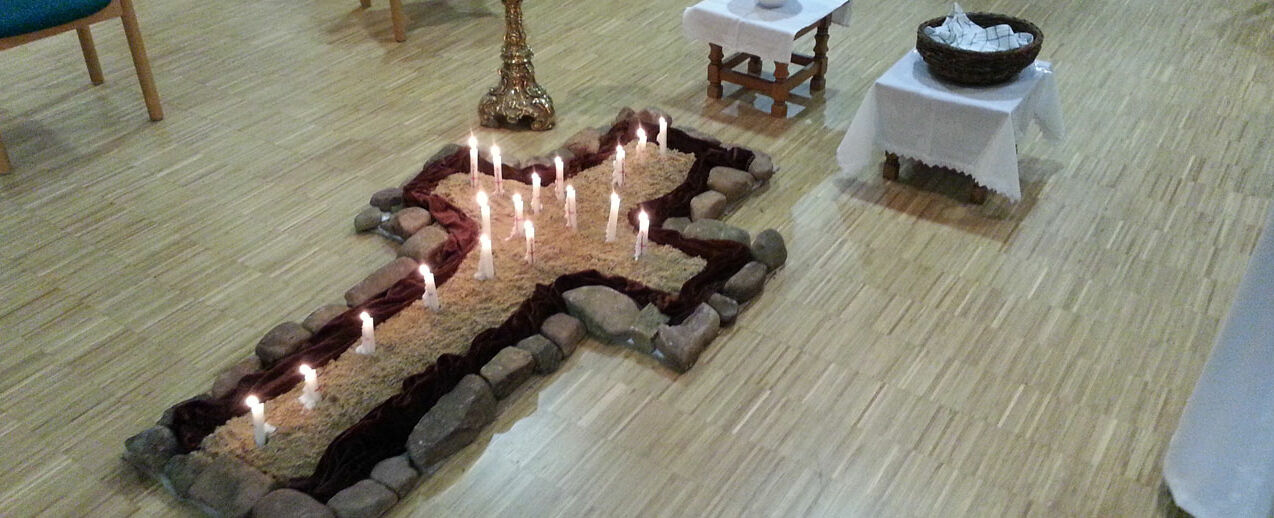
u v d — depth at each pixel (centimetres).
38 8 282
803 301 236
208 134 314
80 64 362
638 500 185
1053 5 415
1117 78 350
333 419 197
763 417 203
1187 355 219
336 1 418
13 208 275
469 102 333
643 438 198
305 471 187
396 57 367
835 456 194
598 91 340
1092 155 299
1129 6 412
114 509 184
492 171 281
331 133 314
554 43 378
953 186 282
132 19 303
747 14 312
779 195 278
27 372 216
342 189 283
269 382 204
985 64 255
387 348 213
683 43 378
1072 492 186
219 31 390
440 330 219
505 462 193
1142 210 272
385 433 193
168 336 227
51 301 238
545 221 256
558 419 203
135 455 189
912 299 236
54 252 256
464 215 258
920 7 412
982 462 192
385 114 326
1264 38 381
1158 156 299
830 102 332
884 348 221
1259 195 279
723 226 251
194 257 254
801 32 303
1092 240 259
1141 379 212
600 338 224
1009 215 269
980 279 243
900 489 187
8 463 194
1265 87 343
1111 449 195
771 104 331
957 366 216
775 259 242
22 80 350
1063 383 211
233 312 234
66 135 314
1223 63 361
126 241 261
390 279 235
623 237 250
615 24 395
